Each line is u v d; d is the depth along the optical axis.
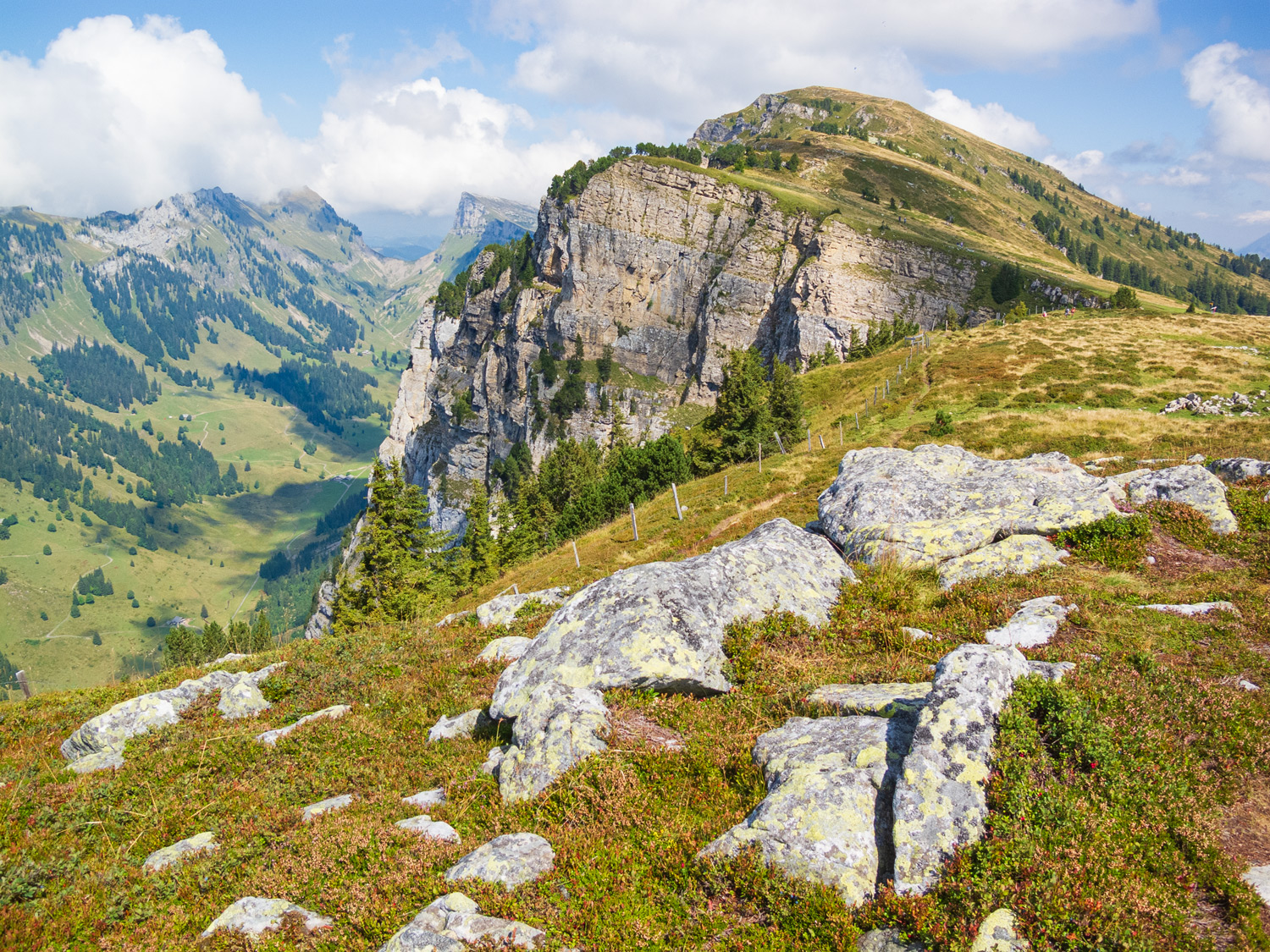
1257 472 20.22
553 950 7.77
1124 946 6.66
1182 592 14.15
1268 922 6.87
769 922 7.86
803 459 50.97
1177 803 8.41
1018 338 77.50
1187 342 70.38
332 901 9.41
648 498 64.31
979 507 19.34
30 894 10.49
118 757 16.45
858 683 12.09
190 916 9.81
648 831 9.49
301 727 16.67
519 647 19.12
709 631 13.68
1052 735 9.21
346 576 49.69
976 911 7.26
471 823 10.86
